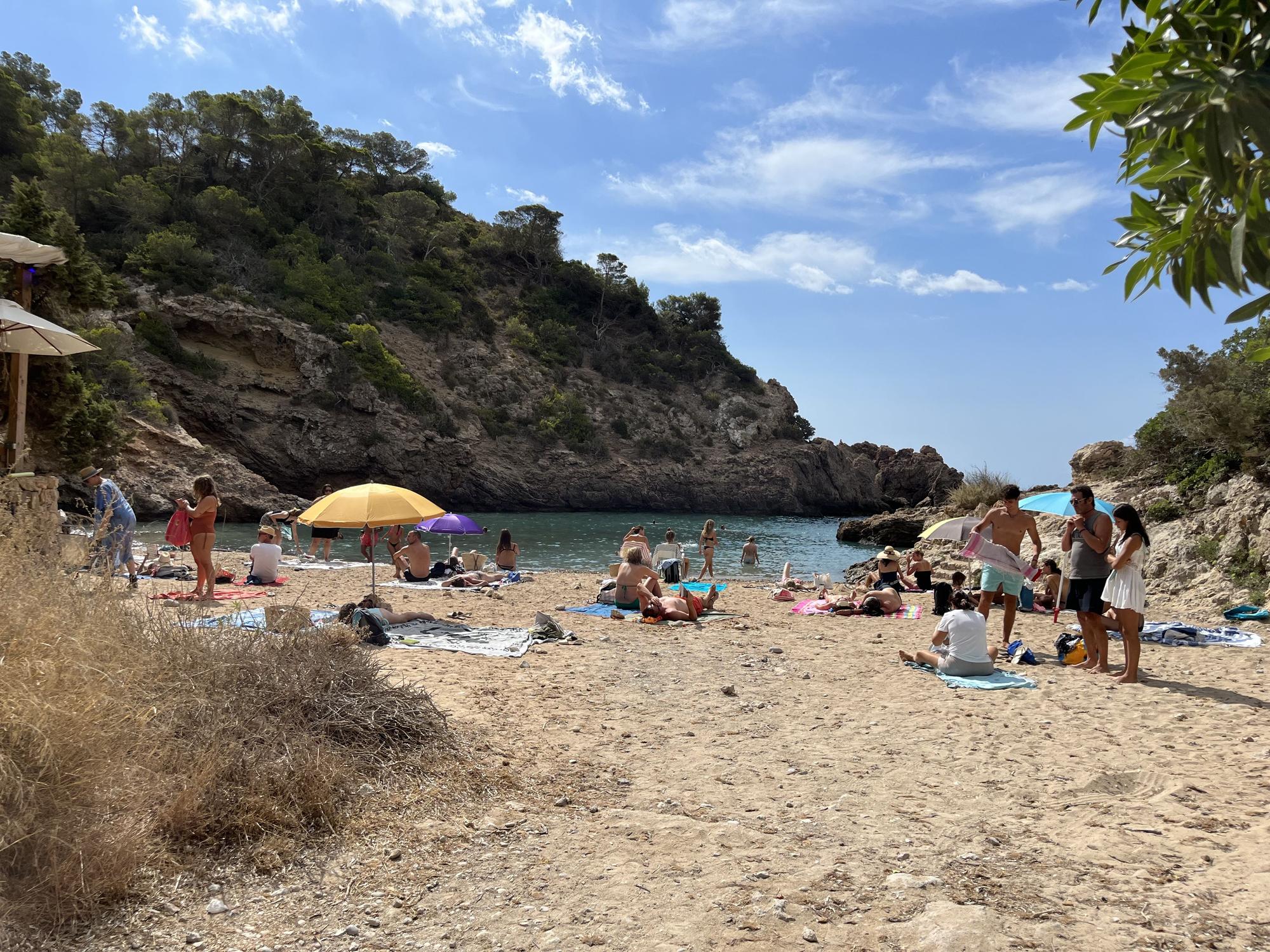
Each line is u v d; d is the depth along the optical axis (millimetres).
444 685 6992
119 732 3887
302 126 86625
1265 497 14820
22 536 4805
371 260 80438
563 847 4105
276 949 3072
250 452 52719
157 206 62344
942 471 88812
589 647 9617
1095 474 23016
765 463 84812
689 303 106938
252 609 10609
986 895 3596
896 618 13102
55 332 10562
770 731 6422
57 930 2992
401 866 3793
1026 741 6145
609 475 76188
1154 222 2113
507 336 86875
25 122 62125
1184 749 5910
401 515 10211
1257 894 3586
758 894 3613
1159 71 1804
